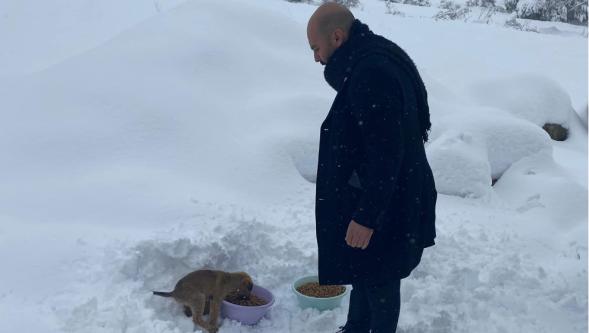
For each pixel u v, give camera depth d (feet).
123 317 9.77
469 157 16.92
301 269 12.39
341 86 8.63
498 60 34.78
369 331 10.26
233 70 19.04
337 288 11.92
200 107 16.97
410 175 8.43
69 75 17.88
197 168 15.21
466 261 13.01
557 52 36.68
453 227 14.60
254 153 15.97
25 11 30.32
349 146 8.50
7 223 12.08
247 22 21.36
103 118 16.06
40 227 11.98
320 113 17.90
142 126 15.88
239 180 15.16
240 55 19.57
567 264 13.20
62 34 28.91
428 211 8.99
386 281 8.84
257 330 10.89
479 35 38.81
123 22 30.48
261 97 18.54
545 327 11.25
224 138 16.24
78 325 9.53
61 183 13.97
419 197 8.62
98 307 10.01
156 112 16.19
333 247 8.85
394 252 8.67
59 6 31.17
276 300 11.70
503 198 17.12
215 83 18.39
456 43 36.83
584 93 30.76
